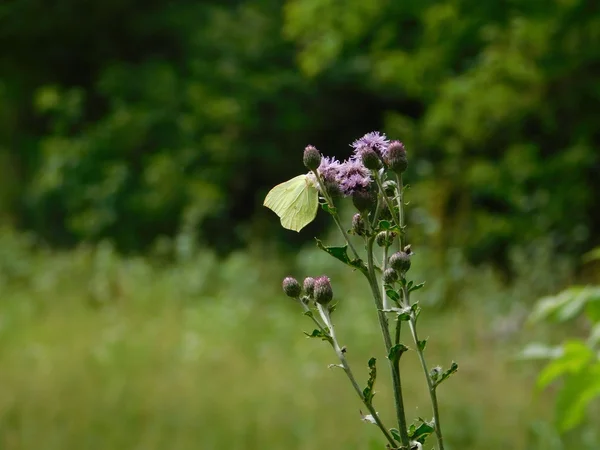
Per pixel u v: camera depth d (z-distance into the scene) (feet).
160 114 66.08
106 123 66.85
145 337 36.70
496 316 37.29
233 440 23.94
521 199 49.78
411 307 7.65
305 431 23.99
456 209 52.37
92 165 64.85
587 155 49.32
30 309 41.68
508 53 49.34
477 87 49.80
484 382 27.81
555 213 49.06
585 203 49.44
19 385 29.17
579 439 21.18
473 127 50.80
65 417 25.81
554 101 50.55
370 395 7.82
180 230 62.90
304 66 56.24
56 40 72.69
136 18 70.08
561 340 32.35
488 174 49.70
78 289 46.19
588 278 41.91
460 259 44.98
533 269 41.88
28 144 71.51
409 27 57.72
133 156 66.59
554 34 48.29
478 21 51.19
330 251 8.02
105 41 72.28
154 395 28.12
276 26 67.87
